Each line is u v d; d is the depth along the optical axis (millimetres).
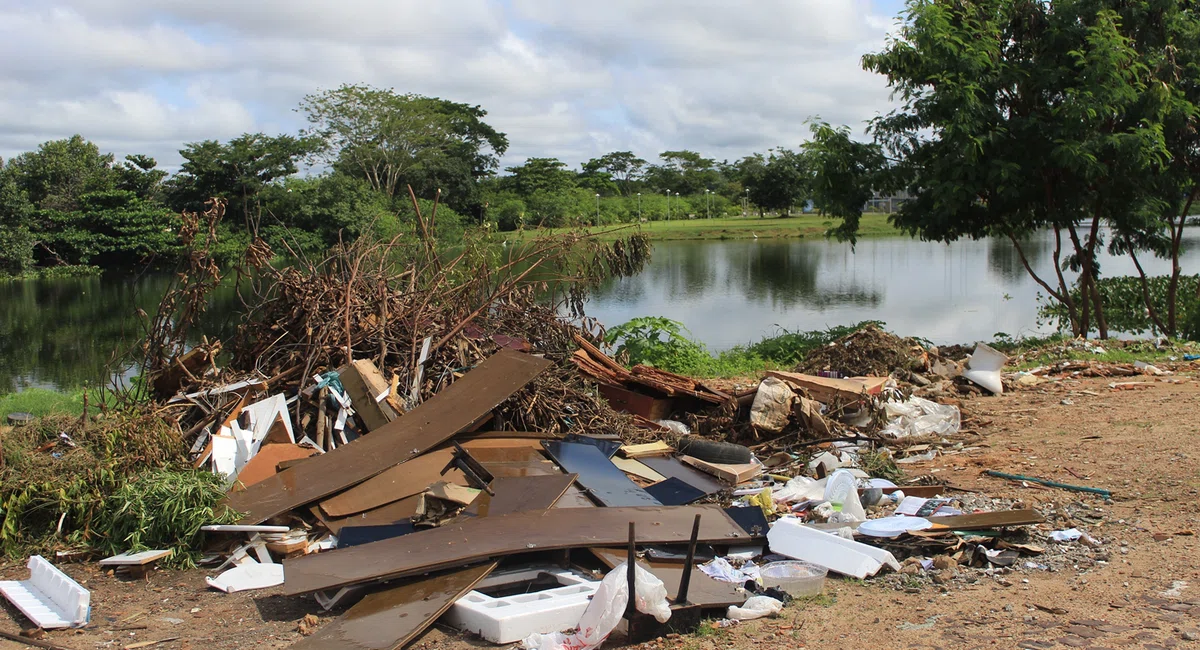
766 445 8242
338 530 5469
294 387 7145
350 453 6207
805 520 5988
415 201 9391
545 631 4262
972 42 13914
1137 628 4137
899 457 7926
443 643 4195
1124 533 5602
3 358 17641
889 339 11016
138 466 6035
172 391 7285
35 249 38438
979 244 52500
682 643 4164
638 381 9070
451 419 6547
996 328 20344
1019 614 4383
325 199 34281
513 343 8547
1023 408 9656
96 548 5547
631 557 4148
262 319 7828
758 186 88688
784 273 34812
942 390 10422
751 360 14336
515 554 4965
